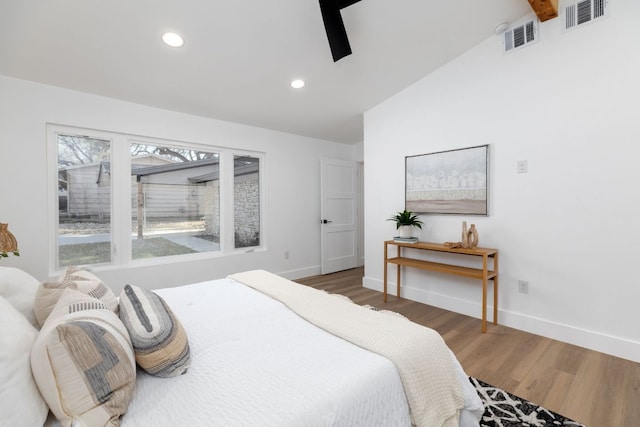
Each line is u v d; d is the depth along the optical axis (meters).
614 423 1.50
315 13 2.20
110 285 2.99
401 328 1.40
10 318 0.91
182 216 3.56
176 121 3.39
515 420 1.53
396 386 1.10
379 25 2.44
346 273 4.83
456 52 2.88
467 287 3.02
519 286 2.62
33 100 2.58
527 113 2.52
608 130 2.15
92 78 2.61
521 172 2.57
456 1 2.27
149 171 3.31
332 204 4.87
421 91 3.26
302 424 0.84
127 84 2.75
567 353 2.20
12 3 1.81
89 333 0.86
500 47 2.66
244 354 1.20
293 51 2.59
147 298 1.23
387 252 3.63
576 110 2.28
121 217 3.10
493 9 2.39
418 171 3.31
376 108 3.73
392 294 3.68
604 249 2.19
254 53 2.55
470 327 2.68
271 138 4.23
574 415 1.56
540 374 1.94
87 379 0.81
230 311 1.66
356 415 0.96
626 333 2.12
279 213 4.33
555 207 2.40
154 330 1.06
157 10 1.99
